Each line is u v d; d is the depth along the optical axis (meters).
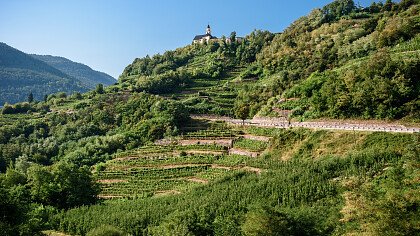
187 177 86.00
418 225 36.00
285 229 44.47
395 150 58.50
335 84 84.56
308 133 78.06
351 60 116.06
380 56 81.44
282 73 133.50
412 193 40.50
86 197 82.88
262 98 124.38
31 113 175.88
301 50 157.00
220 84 178.25
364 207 42.34
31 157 121.19
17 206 60.56
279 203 55.38
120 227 62.72
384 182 50.22
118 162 102.31
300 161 68.62
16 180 87.94
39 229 62.38
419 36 101.38
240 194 60.53
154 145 109.62
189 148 99.19
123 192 86.00
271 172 66.56
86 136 133.75
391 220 36.91
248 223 46.47
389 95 72.38
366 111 76.25
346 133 71.69
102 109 150.88
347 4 187.12
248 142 92.06
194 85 180.88
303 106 94.88
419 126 66.75
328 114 84.31
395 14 138.00
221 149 93.62
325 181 57.25
